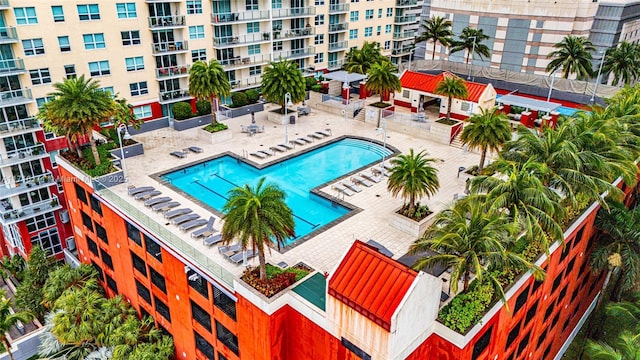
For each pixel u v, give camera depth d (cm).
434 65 5875
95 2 4181
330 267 2348
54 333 2928
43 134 4119
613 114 3319
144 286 2961
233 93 4947
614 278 3638
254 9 5559
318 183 3450
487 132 3025
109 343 2884
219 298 2303
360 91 5312
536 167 2297
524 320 2378
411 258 2309
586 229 2841
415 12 8694
